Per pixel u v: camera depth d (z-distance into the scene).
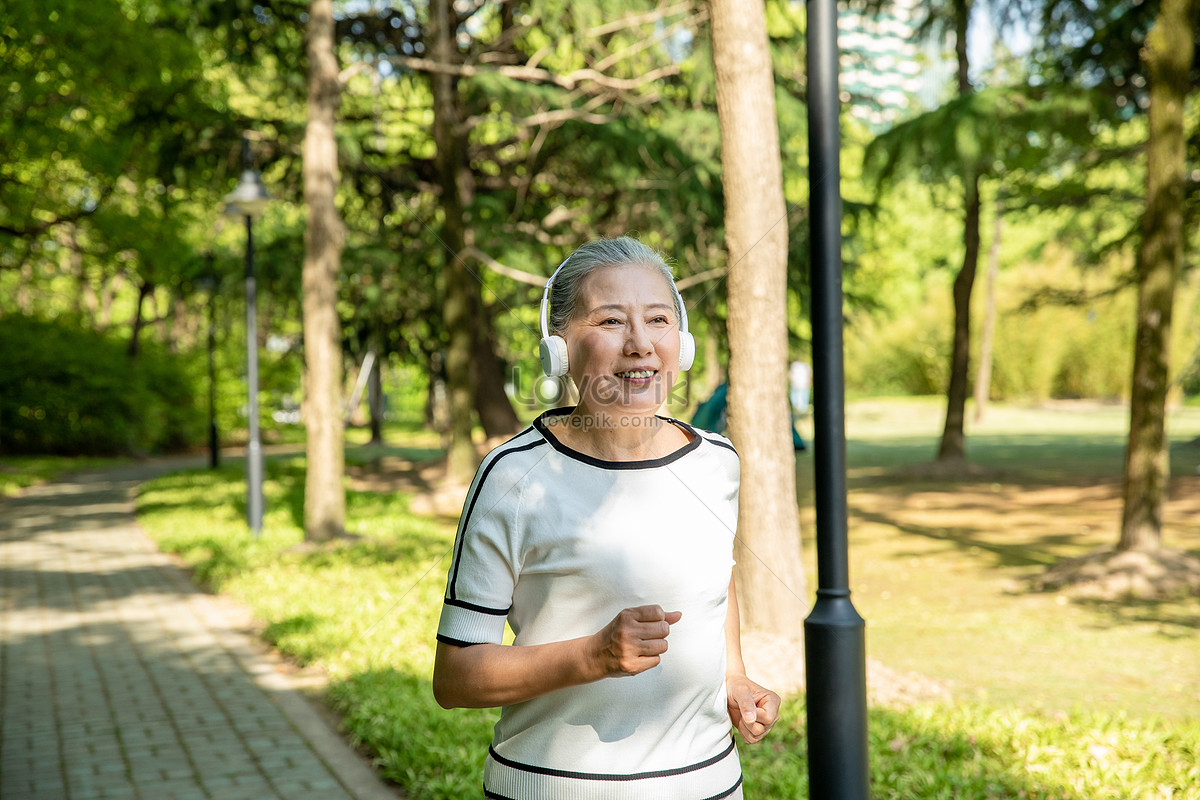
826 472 2.78
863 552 10.58
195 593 8.38
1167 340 8.16
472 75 12.85
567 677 1.31
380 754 4.39
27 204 17.83
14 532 12.52
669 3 12.93
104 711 5.10
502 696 1.36
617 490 1.46
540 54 13.90
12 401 25.97
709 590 1.50
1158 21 8.02
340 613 6.97
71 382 26.81
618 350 1.48
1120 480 16.80
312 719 4.95
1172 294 8.12
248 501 11.25
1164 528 11.52
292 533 11.30
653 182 13.64
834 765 2.71
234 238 27.78
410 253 16.25
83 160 15.66
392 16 15.59
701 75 13.02
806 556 9.58
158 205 19.17
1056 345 44.94
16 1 12.85
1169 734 4.35
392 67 15.14
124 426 27.58
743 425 5.77
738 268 5.76
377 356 20.05
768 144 5.71
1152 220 8.09
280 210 19.36
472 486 1.49
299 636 6.35
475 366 19.78
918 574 9.18
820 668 2.73
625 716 1.45
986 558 9.92
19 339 26.55
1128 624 6.90
